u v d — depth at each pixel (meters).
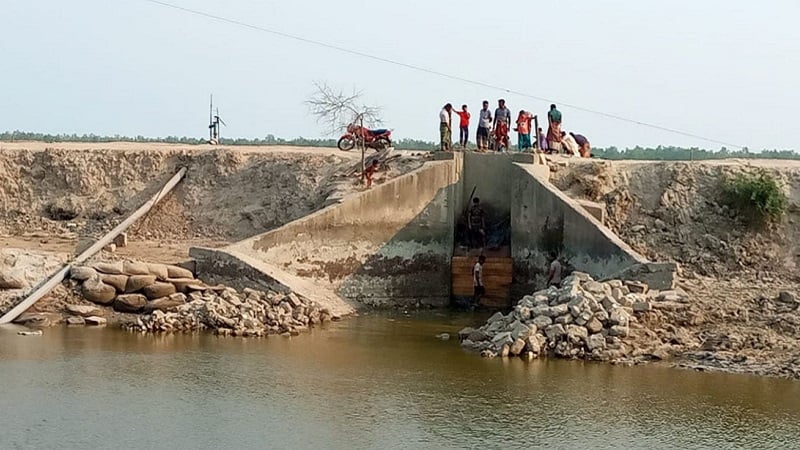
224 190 34.47
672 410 19.02
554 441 17.28
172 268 27.03
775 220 31.09
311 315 26.89
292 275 28.84
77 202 34.22
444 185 31.67
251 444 16.86
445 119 33.03
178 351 23.05
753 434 17.77
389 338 25.27
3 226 33.41
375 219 30.38
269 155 35.38
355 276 30.09
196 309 25.80
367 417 18.42
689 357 22.52
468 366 22.17
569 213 29.14
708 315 24.05
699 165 32.72
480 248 31.92
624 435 17.62
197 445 16.75
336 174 33.53
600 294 23.91
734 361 22.09
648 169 32.72
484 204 32.44
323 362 22.38
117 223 33.34
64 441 16.84
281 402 19.23
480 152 32.59
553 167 32.22
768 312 24.45
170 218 33.62
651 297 24.50
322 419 18.25
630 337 23.12
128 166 35.22
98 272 26.58
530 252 30.61
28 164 35.19
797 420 18.55
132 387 20.03
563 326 23.34
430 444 17.03
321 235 29.48
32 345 23.28
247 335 25.03
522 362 22.59
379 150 34.97
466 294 31.17
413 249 31.09
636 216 31.27
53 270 27.28
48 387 19.89
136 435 17.19
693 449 17.00
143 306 26.42
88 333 24.73
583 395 19.92
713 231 30.84
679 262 29.81
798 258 30.27
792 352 22.42
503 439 17.36
